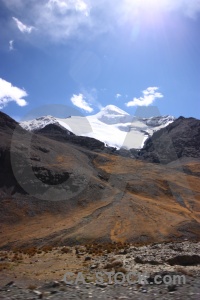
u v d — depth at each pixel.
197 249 20.50
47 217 55.19
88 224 49.06
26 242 42.75
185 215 58.34
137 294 10.68
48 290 11.89
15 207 56.41
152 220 52.12
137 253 20.75
